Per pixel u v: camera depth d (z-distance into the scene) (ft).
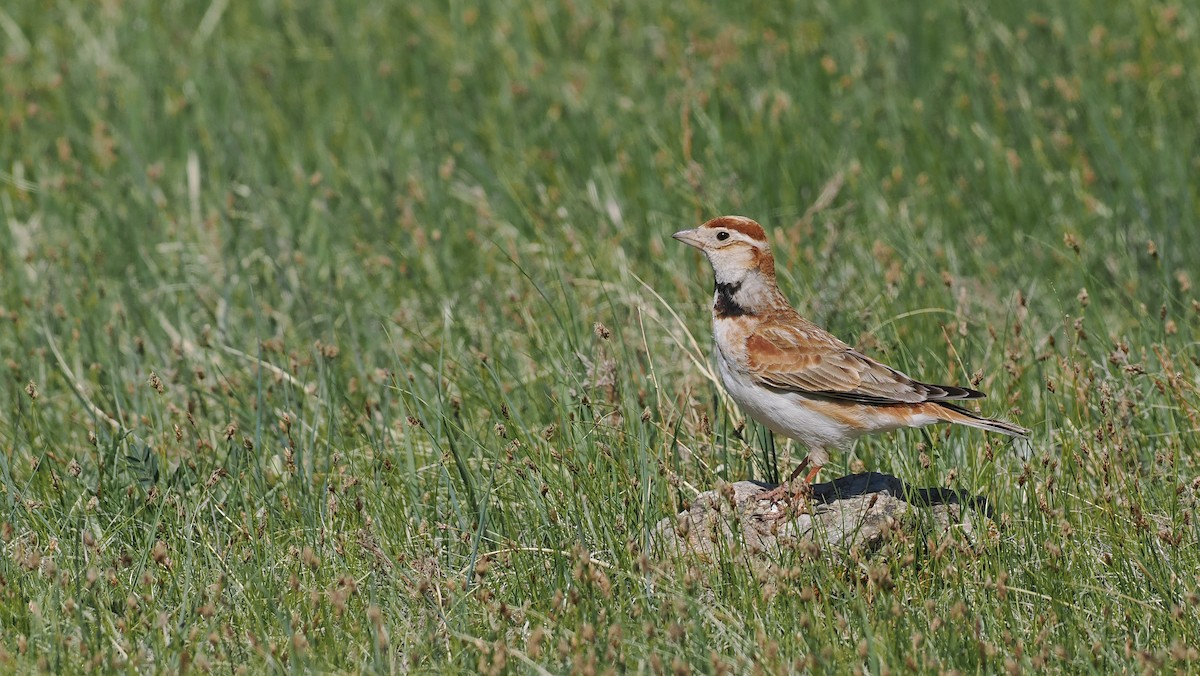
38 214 74.18
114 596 41.47
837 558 42.29
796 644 38.45
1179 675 37.11
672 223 69.36
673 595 39.78
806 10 95.04
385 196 73.92
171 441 52.21
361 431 51.37
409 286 66.08
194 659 37.60
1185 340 55.77
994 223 69.31
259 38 96.94
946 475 46.14
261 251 68.54
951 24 89.20
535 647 37.42
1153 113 76.95
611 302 56.08
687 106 71.20
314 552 42.65
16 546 42.78
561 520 45.32
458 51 92.63
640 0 97.55
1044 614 39.75
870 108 79.97
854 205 69.72
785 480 48.60
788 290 62.23
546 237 68.03
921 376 53.26
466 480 46.39
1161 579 41.57
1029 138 75.10
